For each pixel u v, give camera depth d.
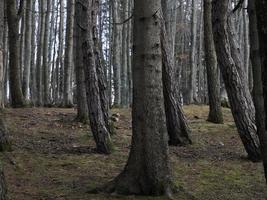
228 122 17.27
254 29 4.88
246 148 11.24
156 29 7.68
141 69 7.66
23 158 10.23
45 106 20.28
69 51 20.14
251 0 4.95
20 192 7.91
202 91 39.22
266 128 4.04
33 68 30.28
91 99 11.17
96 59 12.20
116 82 25.55
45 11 26.55
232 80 11.23
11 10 17.42
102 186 7.95
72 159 10.40
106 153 11.08
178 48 44.66
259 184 8.99
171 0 34.84
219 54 11.31
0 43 12.65
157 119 7.66
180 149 12.27
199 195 8.01
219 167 10.38
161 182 7.63
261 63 3.97
